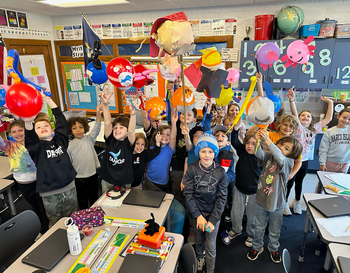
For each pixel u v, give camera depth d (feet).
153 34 4.02
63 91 15.71
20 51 12.75
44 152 6.03
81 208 7.91
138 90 7.27
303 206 9.59
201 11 12.16
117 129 6.17
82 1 10.79
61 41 14.58
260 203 6.33
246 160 6.88
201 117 13.34
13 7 11.53
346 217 5.41
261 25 10.70
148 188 7.13
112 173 6.25
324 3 10.87
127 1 10.66
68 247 4.36
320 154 8.48
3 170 7.89
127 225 5.03
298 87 11.13
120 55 13.93
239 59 12.34
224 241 7.57
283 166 5.87
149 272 3.81
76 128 7.18
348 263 4.12
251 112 5.33
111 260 4.16
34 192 7.37
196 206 5.82
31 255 4.17
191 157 7.12
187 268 4.27
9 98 4.86
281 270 6.59
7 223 4.86
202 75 4.84
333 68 10.55
